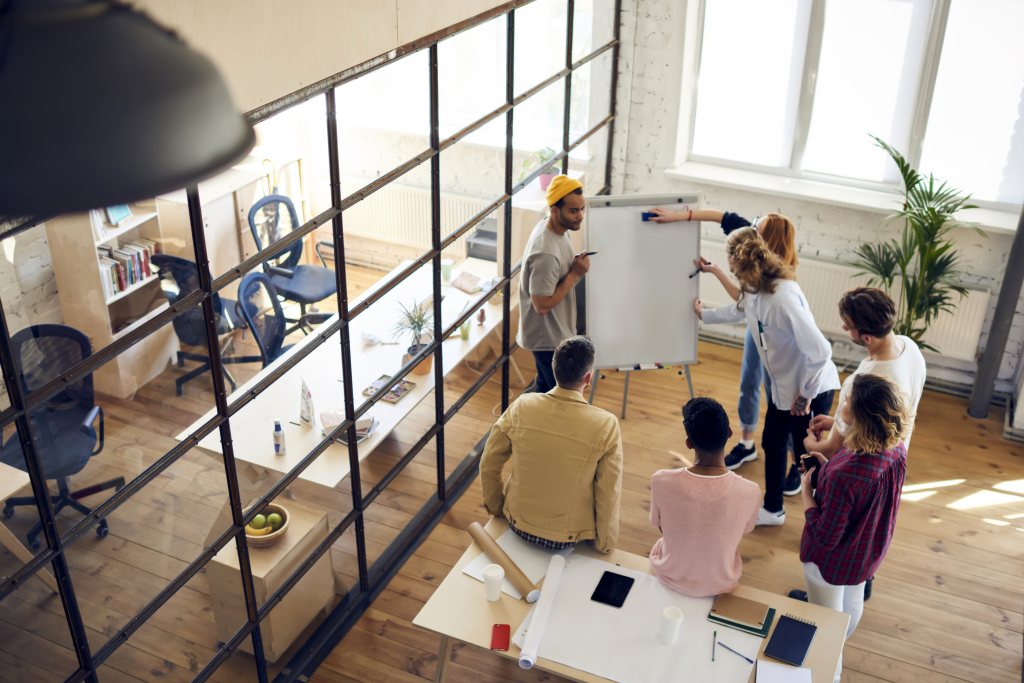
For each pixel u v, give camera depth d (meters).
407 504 4.07
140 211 2.29
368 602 3.50
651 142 5.40
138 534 2.53
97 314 2.16
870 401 2.55
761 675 2.37
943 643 3.33
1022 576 3.68
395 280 3.21
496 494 2.94
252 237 4.32
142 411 2.42
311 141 5.41
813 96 5.03
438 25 2.99
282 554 2.97
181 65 0.81
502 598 2.66
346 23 2.45
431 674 3.18
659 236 4.20
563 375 2.70
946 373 5.07
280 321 4.16
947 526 3.98
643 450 4.50
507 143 3.90
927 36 4.63
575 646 2.47
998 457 4.49
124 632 2.26
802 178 5.27
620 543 3.81
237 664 3.13
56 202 0.75
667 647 2.47
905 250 4.62
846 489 2.59
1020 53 4.48
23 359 2.03
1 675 2.27
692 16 5.01
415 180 5.38
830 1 4.78
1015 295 4.47
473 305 4.07
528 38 5.18
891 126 4.92
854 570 2.74
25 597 2.27
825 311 5.22
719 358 5.46
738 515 2.54
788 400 3.59
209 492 2.84
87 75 0.75
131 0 0.95
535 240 3.74
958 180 4.88
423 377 4.02
